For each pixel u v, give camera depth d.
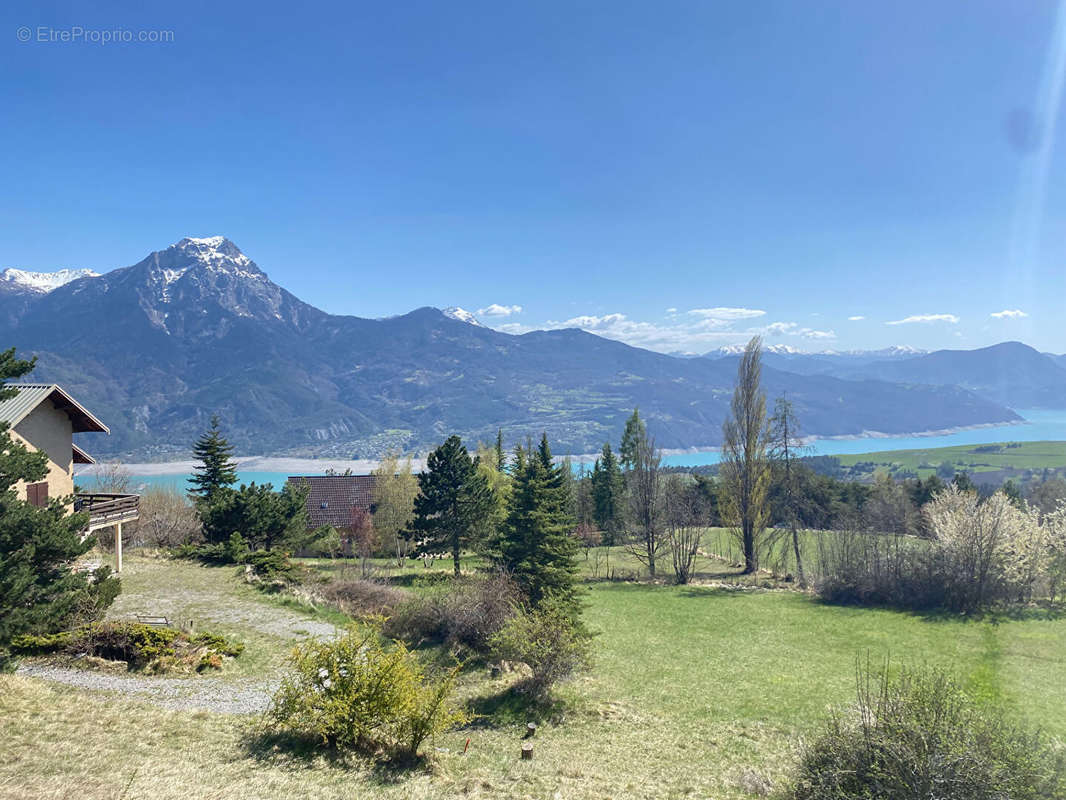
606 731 21.55
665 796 16.34
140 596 32.59
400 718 17.31
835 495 81.50
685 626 38.09
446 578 44.84
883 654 27.84
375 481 71.81
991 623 27.31
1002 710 12.48
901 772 11.55
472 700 24.00
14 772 13.01
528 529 37.59
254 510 45.38
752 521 56.31
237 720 18.31
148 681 20.78
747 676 28.00
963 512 33.97
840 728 13.48
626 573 58.38
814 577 49.22
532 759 18.77
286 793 14.05
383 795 14.73
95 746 14.97
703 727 22.00
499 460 81.25
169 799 12.90
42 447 30.00
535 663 23.95
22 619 17.78
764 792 16.19
